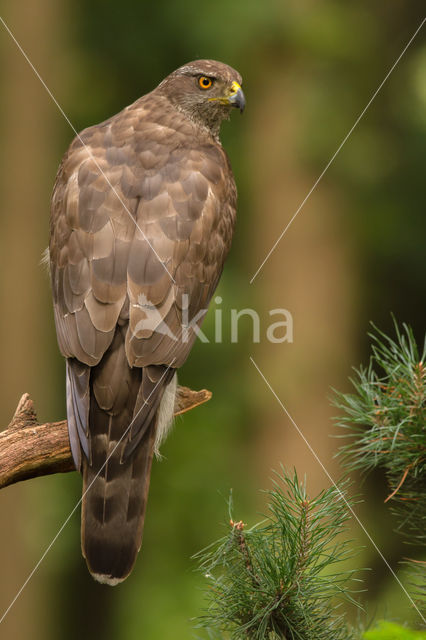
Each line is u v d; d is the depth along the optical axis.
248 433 13.57
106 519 5.39
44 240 12.67
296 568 4.48
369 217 13.61
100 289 5.93
